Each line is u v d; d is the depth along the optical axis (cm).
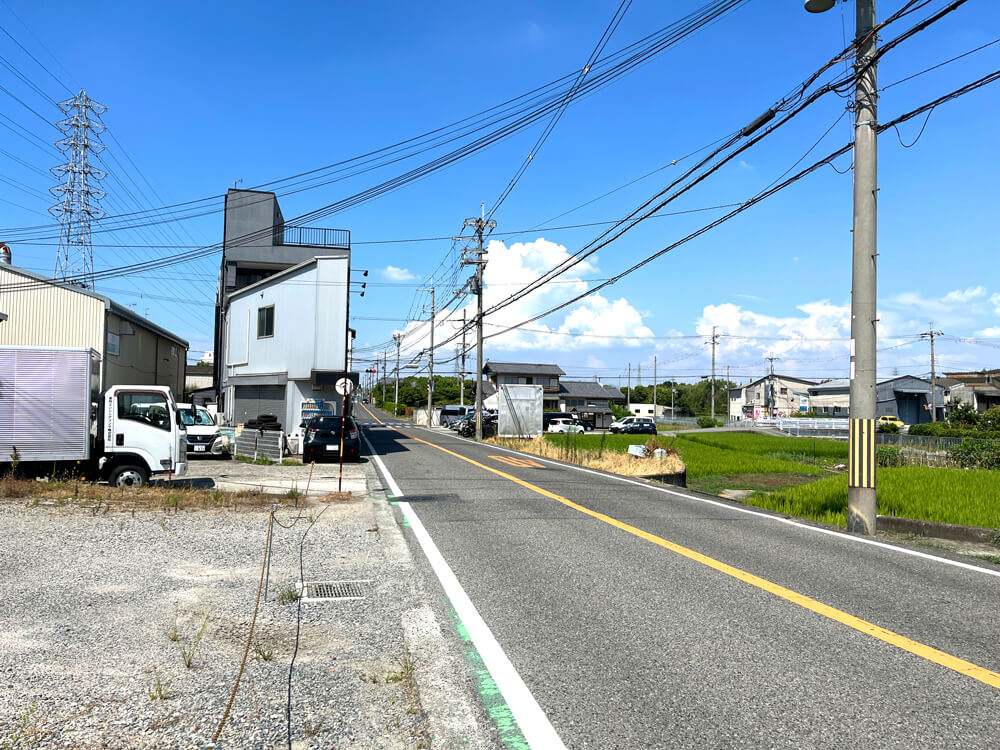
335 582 602
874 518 886
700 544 772
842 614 507
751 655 422
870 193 920
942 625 485
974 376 6675
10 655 408
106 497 1035
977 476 1420
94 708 338
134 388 1173
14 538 743
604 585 589
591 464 2034
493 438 3388
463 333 4100
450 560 686
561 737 317
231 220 3412
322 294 2377
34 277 2117
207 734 313
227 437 2159
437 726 327
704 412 11131
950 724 330
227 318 2886
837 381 7875
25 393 1128
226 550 722
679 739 315
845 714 340
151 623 475
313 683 378
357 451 1909
